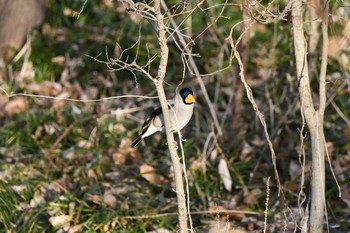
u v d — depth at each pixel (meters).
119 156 12.69
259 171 12.02
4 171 12.18
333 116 12.77
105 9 16.31
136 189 11.71
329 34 10.06
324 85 9.00
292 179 11.52
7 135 13.19
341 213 10.91
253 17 8.38
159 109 9.72
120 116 13.56
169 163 12.41
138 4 8.03
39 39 15.65
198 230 10.66
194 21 14.65
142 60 14.88
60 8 16.25
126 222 10.83
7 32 15.48
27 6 15.52
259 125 12.86
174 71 14.53
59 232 10.76
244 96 13.46
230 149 12.43
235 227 10.69
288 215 10.75
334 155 12.05
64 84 14.81
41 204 11.37
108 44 15.38
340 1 9.74
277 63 12.92
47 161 12.51
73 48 15.55
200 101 13.66
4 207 11.06
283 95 12.57
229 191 11.59
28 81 14.95
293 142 12.14
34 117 13.56
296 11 8.64
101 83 14.76
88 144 12.98
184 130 13.12
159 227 10.70
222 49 12.95
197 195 11.51
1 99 14.30
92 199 11.34
